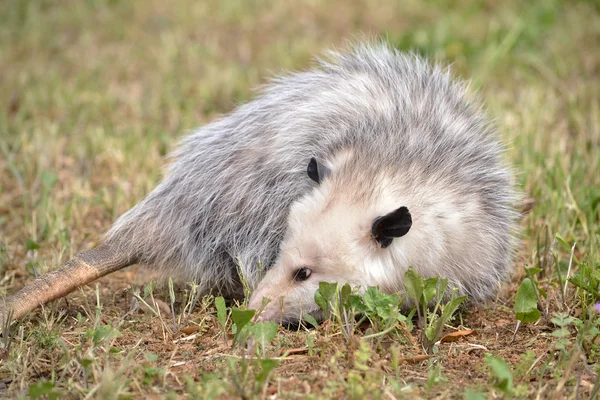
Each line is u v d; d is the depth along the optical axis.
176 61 11.20
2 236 6.59
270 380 4.15
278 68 10.81
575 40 11.30
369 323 5.08
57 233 6.41
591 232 5.97
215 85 10.20
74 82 10.31
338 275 4.91
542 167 7.32
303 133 5.64
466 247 5.22
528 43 11.20
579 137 8.31
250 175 5.68
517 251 6.09
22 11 12.88
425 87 5.89
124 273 6.14
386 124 5.49
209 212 5.76
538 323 5.09
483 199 5.40
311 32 12.27
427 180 5.13
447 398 4.06
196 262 5.80
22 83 10.15
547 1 12.20
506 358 4.60
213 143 6.00
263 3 13.48
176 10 13.17
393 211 4.72
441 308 4.86
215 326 4.98
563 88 9.88
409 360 4.50
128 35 12.15
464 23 12.01
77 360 4.29
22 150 8.22
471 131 5.71
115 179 7.42
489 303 5.55
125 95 9.98
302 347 4.63
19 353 4.47
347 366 4.32
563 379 4.06
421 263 5.05
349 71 6.14
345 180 5.04
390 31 12.05
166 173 6.47
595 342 4.70
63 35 12.16
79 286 5.34
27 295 5.08
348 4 13.42
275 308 4.93
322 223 4.91
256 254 5.63
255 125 5.91
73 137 8.68
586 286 5.02
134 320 5.12
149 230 5.76
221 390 3.89
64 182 7.70
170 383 4.21
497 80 10.23
